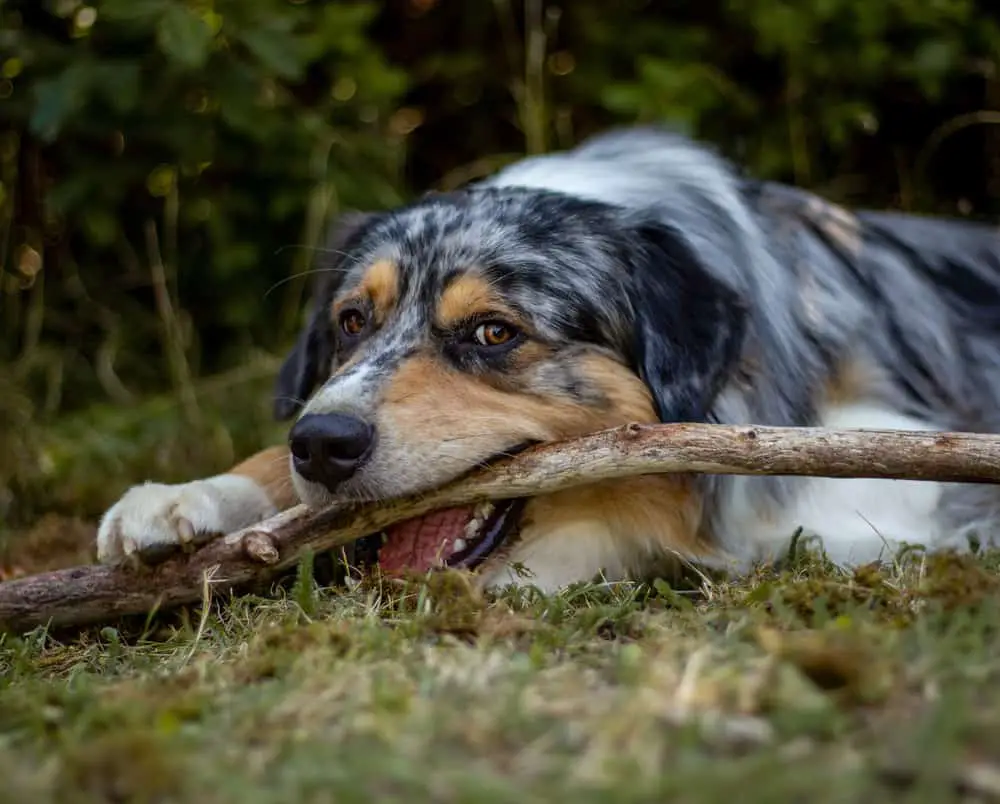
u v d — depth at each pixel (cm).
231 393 752
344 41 757
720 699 255
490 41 868
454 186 823
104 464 673
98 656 370
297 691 282
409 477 398
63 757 246
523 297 439
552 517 431
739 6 770
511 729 245
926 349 532
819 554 428
